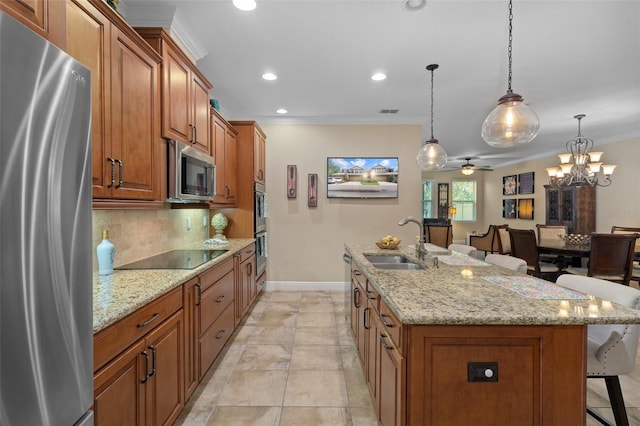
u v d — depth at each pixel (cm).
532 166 771
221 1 213
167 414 165
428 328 118
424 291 150
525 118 226
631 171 530
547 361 118
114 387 121
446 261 238
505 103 229
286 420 188
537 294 145
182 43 251
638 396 207
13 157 70
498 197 909
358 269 248
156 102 195
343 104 412
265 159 473
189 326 193
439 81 338
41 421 78
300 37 255
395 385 130
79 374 92
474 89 358
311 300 425
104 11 147
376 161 477
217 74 323
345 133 478
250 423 185
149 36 198
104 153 148
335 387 222
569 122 476
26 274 74
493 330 118
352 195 478
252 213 403
